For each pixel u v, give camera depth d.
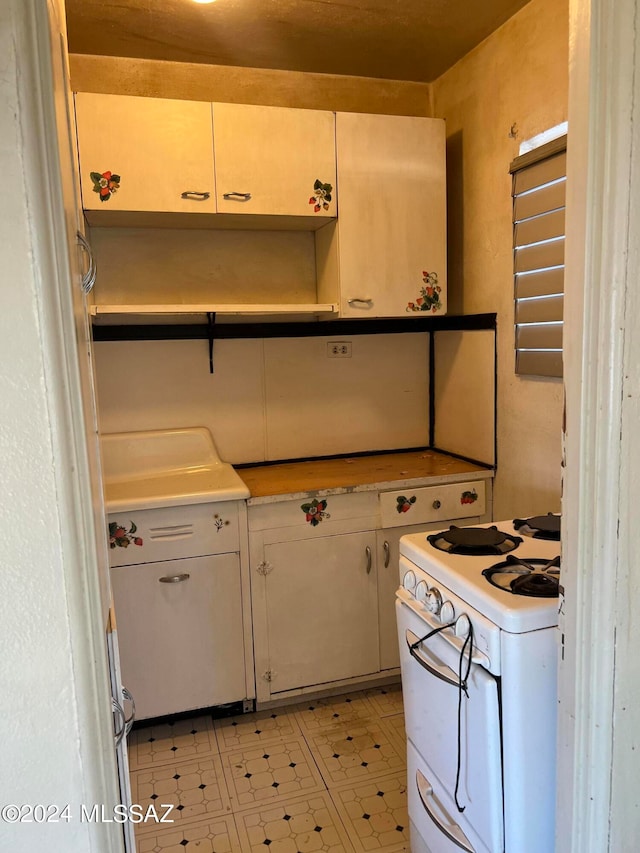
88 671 0.75
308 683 2.40
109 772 0.79
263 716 2.37
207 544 2.21
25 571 0.72
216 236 2.59
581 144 0.91
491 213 2.41
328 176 2.34
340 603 2.40
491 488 2.54
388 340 2.90
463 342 2.67
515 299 2.28
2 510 0.71
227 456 2.71
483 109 2.41
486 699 1.21
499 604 1.20
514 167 2.20
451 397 2.81
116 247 2.48
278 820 1.85
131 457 2.52
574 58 0.91
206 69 2.50
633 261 0.90
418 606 1.49
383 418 2.93
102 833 0.78
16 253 0.68
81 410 0.74
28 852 0.76
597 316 0.92
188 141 2.18
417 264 2.49
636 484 0.95
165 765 2.10
